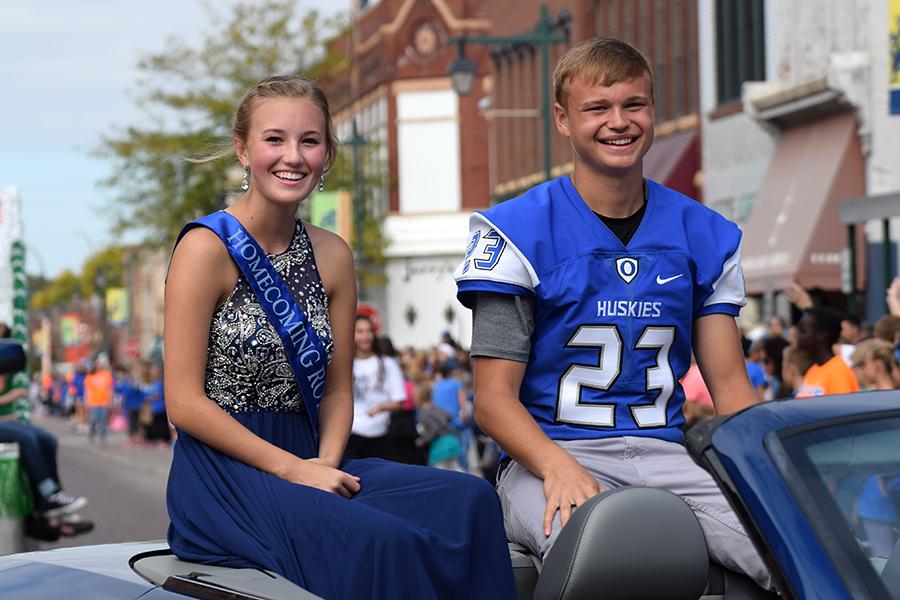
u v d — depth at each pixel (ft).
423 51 251.60
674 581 10.48
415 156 249.96
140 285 437.99
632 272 14.23
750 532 9.62
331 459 13.70
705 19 105.81
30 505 34.58
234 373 13.62
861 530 9.36
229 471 13.04
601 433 14.21
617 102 14.24
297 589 11.40
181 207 164.35
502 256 14.15
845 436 9.81
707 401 39.14
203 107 167.12
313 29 174.81
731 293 14.71
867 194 84.17
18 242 54.08
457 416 72.54
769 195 92.58
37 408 314.14
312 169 14.01
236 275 13.67
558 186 14.60
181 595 11.15
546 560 10.73
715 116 103.76
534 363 14.39
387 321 251.19
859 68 83.51
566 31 135.95
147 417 134.31
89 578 11.71
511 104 164.04
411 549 11.66
